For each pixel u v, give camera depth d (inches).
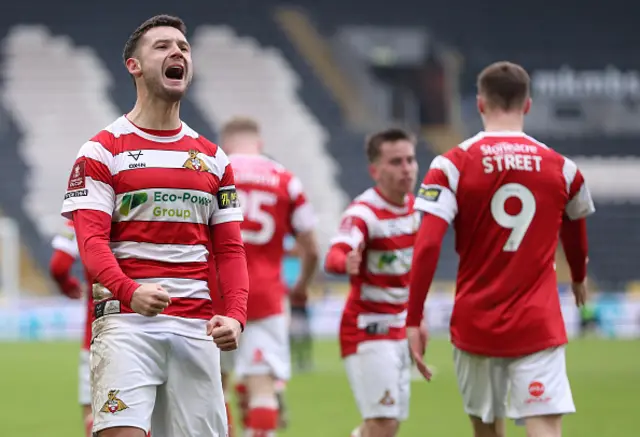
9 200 4936.0
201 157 749.3
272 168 1211.2
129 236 730.2
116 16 5703.7
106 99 5388.8
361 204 1088.8
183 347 729.6
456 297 892.0
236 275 754.8
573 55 5895.7
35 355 3107.8
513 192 874.1
